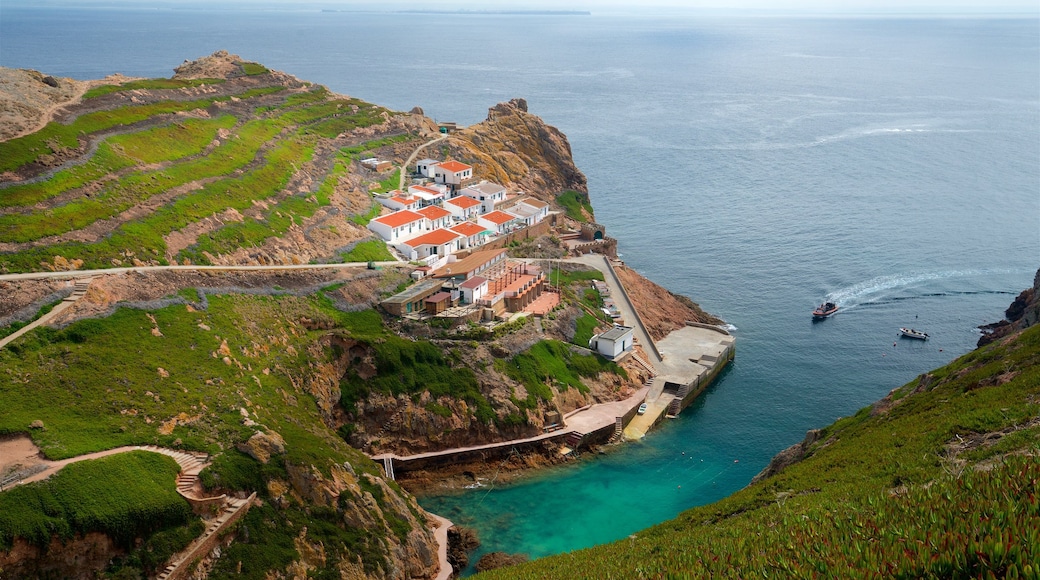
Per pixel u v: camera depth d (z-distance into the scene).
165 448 78.19
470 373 118.69
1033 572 32.97
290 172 154.25
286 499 79.88
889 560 39.03
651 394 132.88
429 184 181.12
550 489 108.31
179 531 70.69
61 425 75.31
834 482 72.31
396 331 122.00
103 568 66.62
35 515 64.50
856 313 167.62
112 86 158.12
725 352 147.50
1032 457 46.62
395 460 108.00
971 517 40.09
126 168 127.50
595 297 154.75
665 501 105.69
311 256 131.88
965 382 87.00
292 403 99.50
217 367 94.56
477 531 98.50
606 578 59.47
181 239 116.19
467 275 136.38
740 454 118.06
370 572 80.00
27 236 100.56
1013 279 183.12
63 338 86.50
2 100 128.88
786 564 44.59
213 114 170.75
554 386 124.19
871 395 135.25
